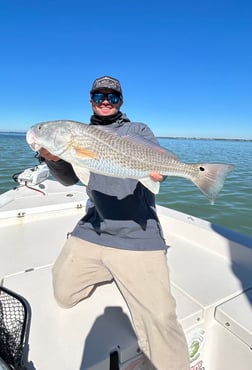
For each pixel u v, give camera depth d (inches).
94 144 72.7
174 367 66.4
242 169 640.4
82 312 81.6
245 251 107.0
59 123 73.5
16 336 64.7
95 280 86.1
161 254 77.1
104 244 78.5
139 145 74.0
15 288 91.4
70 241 85.9
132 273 74.9
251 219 280.2
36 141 74.7
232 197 358.0
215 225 128.0
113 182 79.7
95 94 93.9
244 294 89.5
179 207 313.3
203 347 82.9
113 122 98.3
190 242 128.2
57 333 73.5
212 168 75.3
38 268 103.7
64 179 87.4
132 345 70.1
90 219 86.5
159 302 69.1
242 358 75.7
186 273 102.1
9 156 665.0
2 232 134.7
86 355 67.0
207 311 81.6
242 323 75.7
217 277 99.7
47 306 83.5
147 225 79.4
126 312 82.0
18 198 171.0
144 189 81.9
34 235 132.6
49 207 153.5
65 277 80.1
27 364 64.0
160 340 67.2
